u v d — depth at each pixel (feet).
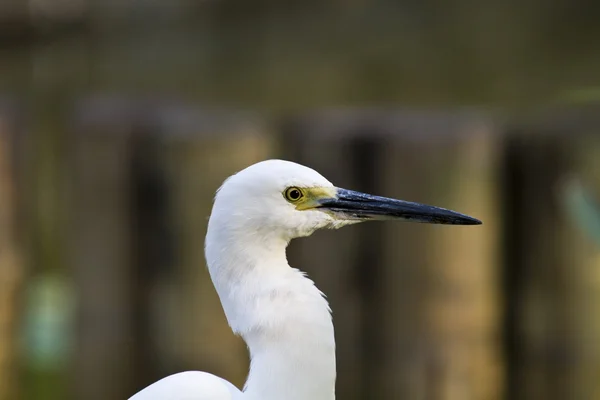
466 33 41.81
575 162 26.09
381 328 25.58
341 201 12.74
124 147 26.99
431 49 41.86
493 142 25.82
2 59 41.83
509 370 26.40
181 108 28.68
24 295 31.24
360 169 25.85
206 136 26.50
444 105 36.40
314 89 40.27
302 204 12.54
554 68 39.65
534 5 40.75
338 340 25.68
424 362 25.52
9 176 30.89
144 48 42.32
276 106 37.17
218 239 12.22
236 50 42.22
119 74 41.86
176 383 12.55
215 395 12.32
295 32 42.32
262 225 12.23
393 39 42.29
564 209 25.82
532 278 26.25
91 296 27.27
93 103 28.60
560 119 26.91
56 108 40.60
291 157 26.63
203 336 26.50
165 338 26.73
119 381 27.02
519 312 26.43
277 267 12.28
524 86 38.50
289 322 11.85
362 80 40.75
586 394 25.89
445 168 25.46
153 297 26.86
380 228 25.43
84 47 42.19
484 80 39.29
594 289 25.80
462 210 25.61
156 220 26.91
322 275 25.59
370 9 42.55
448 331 25.43
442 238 25.34
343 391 25.75
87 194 27.32
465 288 25.43
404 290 25.40
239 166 26.48
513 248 26.45
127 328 27.04
